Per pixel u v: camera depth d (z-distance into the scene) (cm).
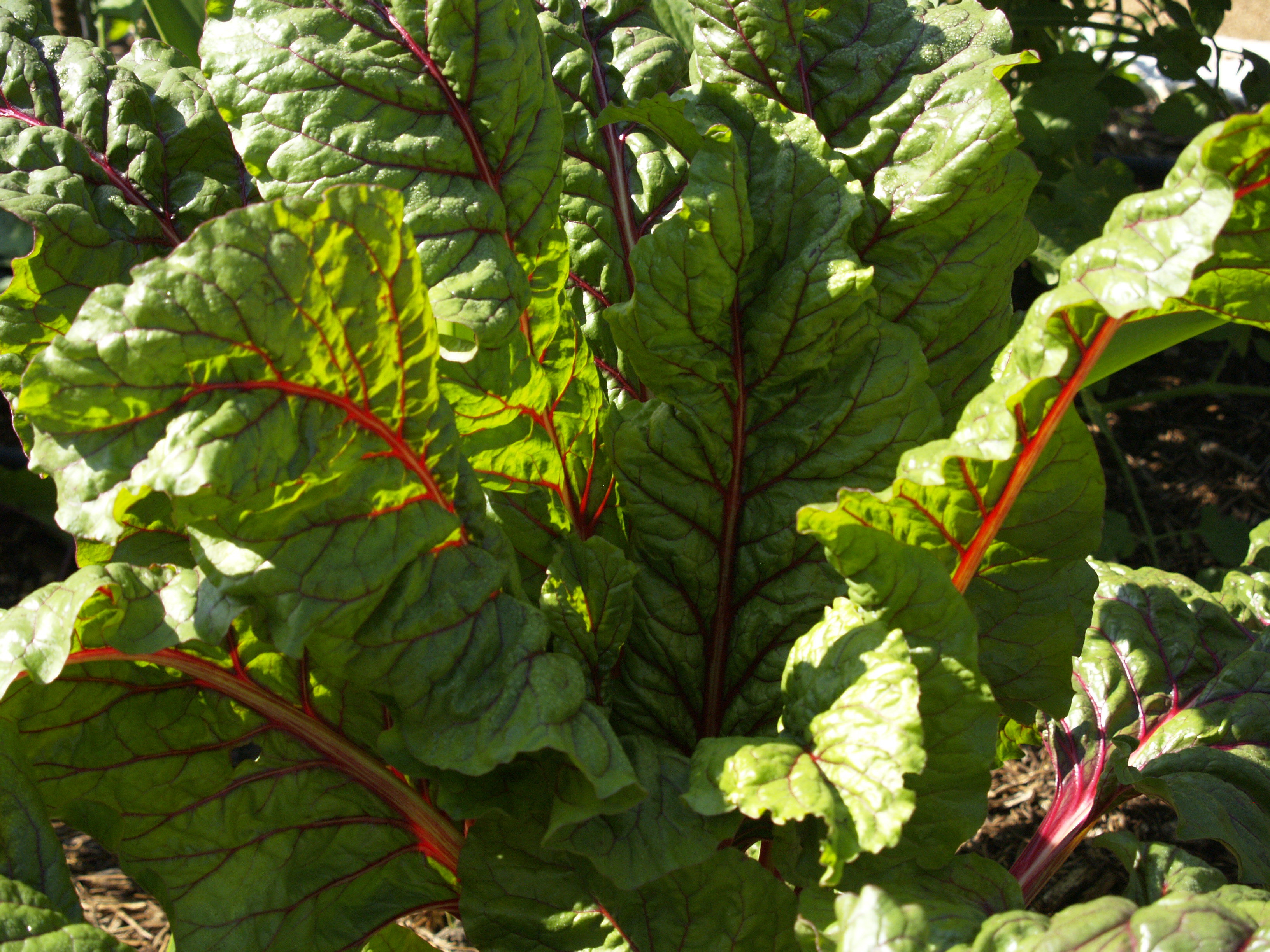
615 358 81
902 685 62
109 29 168
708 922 69
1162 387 167
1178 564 140
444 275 67
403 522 63
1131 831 106
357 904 72
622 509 80
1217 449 156
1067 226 131
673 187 80
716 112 74
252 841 70
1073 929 59
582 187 80
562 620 70
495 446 72
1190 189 60
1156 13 161
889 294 75
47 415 57
